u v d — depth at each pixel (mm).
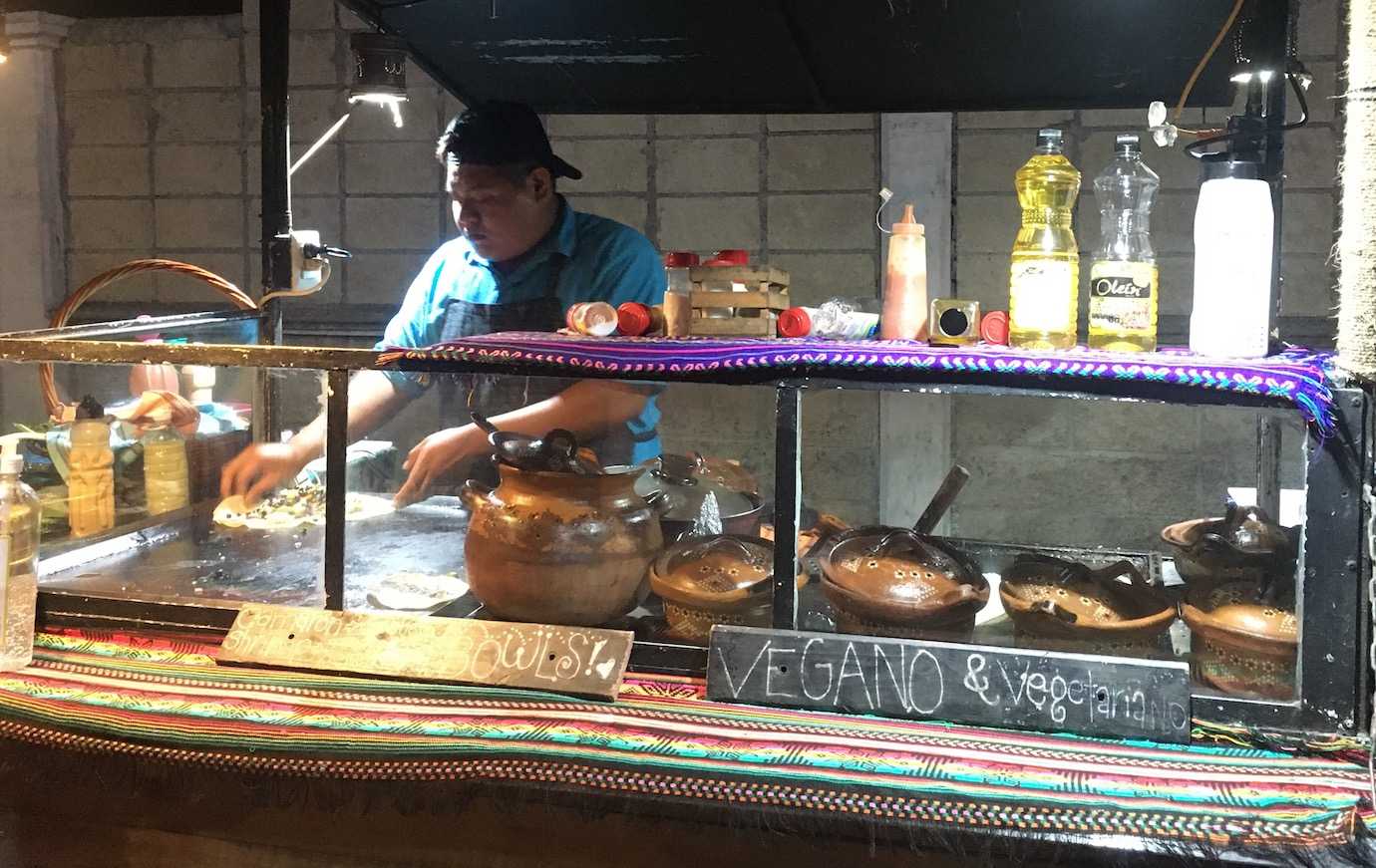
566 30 2398
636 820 1327
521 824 1361
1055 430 3881
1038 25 2264
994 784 1256
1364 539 1267
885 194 1613
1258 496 1556
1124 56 2381
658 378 1465
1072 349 1435
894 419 4035
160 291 4898
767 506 1824
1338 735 1289
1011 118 4215
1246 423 2025
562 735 1377
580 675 1458
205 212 4836
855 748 1321
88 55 4832
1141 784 1238
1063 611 1419
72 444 1840
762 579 1515
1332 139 3971
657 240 4582
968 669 1370
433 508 1863
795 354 1423
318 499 1835
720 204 4516
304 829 1430
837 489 4125
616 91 2736
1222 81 2490
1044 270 1467
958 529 4059
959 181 4305
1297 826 1182
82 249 4961
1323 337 4055
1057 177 1495
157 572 1764
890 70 2539
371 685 1491
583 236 2494
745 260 1624
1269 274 1358
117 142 4863
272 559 1813
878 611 1443
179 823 1465
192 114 4785
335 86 4621
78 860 1508
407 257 4676
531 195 2387
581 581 1513
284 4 2250
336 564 1604
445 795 1376
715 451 2086
